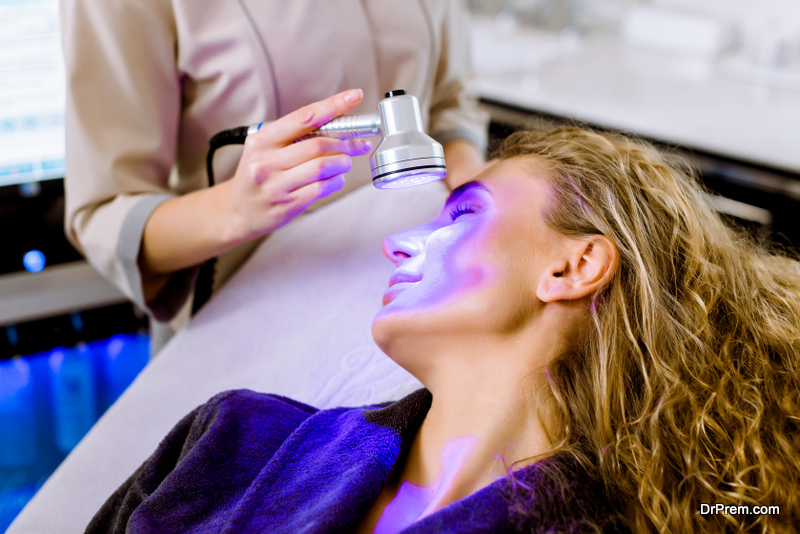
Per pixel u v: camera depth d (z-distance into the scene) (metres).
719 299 0.78
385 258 1.08
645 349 0.73
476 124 1.29
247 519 0.67
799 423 0.71
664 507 0.65
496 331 0.69
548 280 0.70
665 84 1.85
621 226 0.74
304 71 0.98
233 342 1.05
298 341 1.03
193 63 0.99
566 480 0.64
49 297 1.62
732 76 1.91
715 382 0.73
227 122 1.03
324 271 1.09
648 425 0.69
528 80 1.90
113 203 0.98
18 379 1.67
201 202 0.90
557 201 0.74
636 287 0.73
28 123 1.52
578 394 0.70
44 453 1.52
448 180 1.13
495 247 0.71
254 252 1.15
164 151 1.02
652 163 0.82
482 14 2.34
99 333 1.76
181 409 0.99
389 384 0.96
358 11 0.99
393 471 0.70
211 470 0.73
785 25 1.95
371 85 1.05
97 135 0.97
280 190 0.77
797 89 1.80
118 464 0.93
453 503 0.62
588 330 0.71
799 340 0.77
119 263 0.98
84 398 1.63
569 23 2.24
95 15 0.93
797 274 0.88
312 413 0.84
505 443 0.68
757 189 1.52
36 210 1.61
